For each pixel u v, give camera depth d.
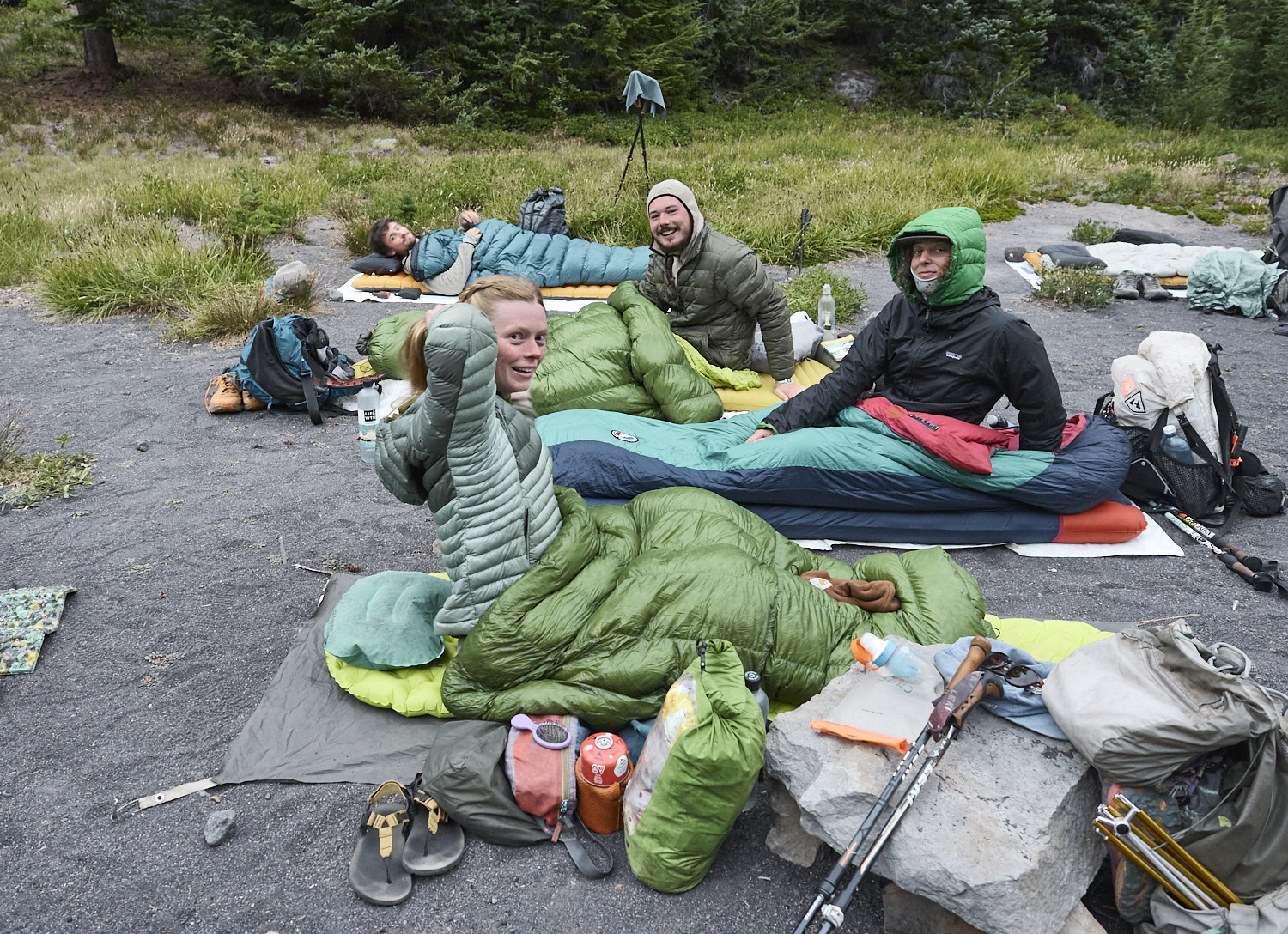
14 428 5.85
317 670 3.41
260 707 3.23
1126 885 2.38
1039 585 4.23
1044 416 4.39
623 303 5.76
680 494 3.77
